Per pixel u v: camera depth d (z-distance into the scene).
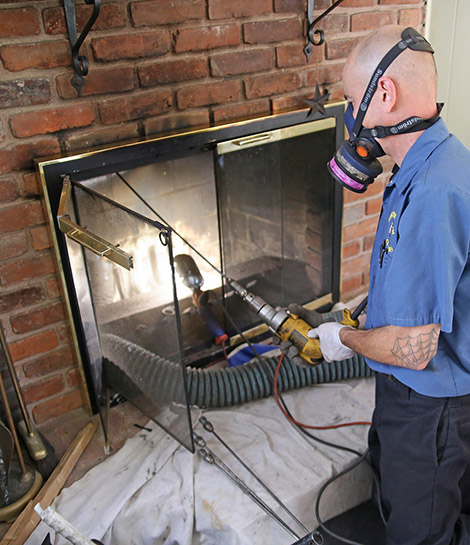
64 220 1.32
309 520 1.58
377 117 1.11
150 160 1.70
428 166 1.07
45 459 1.69
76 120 1.57
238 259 2.07
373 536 1.59
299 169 2.04
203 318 2.01
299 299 2.30
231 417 1.80
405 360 1.11
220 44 1.72
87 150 1.59
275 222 2.09
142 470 1.60
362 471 1.65
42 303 1.70
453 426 1.22
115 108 1.62
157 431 1.77
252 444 1.69
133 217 1.31
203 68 1.73
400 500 1.35
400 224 1.07
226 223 1.97
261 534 1.46
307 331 1.46
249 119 1.82
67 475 1.65
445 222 1.01
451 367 1.18
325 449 1.67
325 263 2.30
